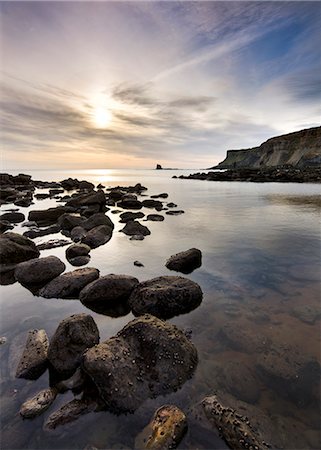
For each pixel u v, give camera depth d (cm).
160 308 658
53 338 495
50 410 388
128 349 466
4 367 476
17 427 364
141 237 1434
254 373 459
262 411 388
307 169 9381
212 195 3859
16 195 3681
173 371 444
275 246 1257
